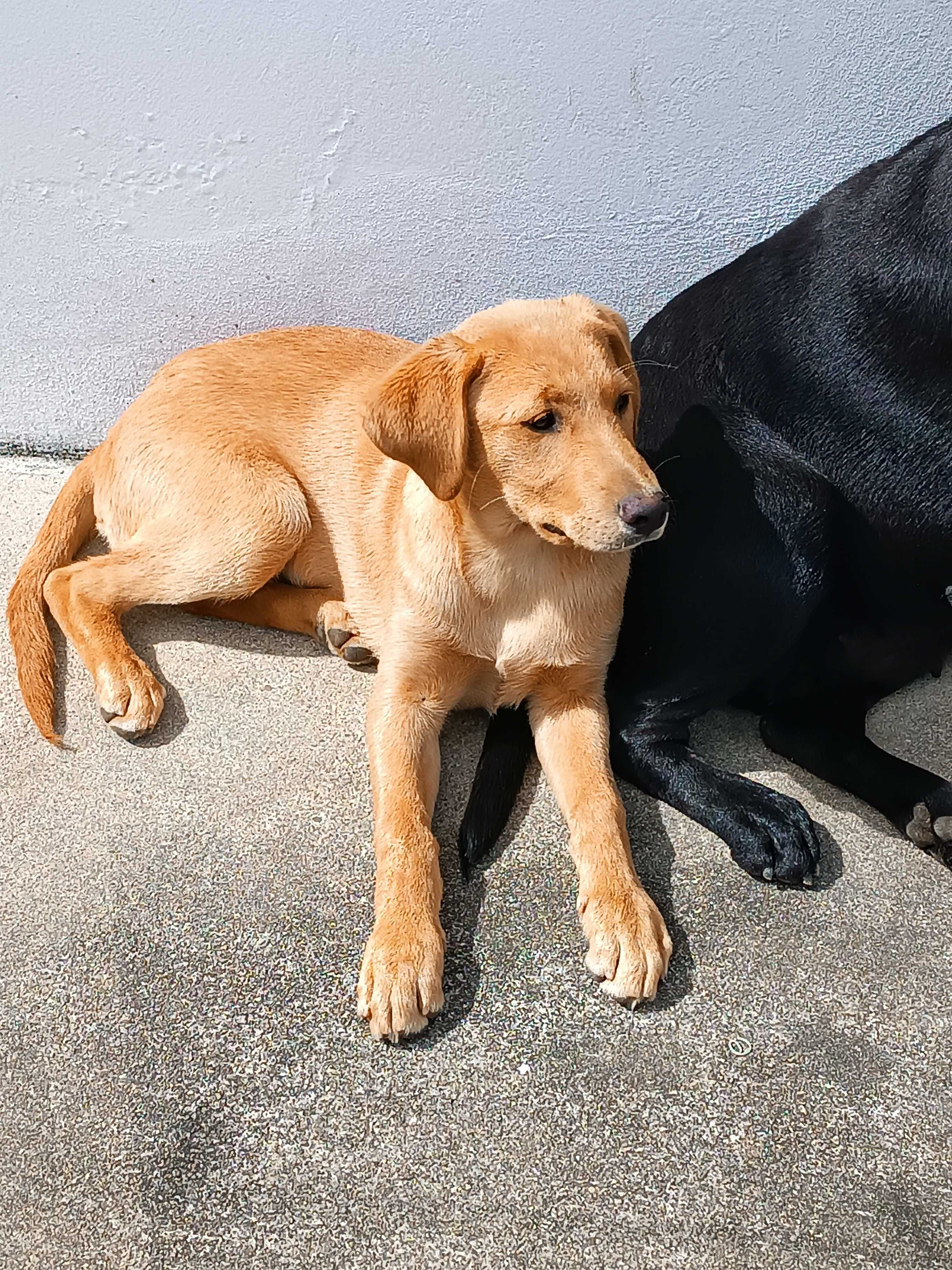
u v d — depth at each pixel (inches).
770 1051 38.8
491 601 44.7
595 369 41.5
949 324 42.1
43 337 57.1
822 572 44.7
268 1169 36.8
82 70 51.5
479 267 54.6
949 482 43.4
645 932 40.1
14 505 56.9
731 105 50.7
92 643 48.1
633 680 46.6
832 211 45.2
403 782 43.8
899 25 49.0
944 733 47.7
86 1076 38.5
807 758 46.4
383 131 52.1
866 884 42.8
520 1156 36.9
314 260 54.9
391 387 41.6
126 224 54.5
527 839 44.1
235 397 50.2
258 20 50.3
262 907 42.0
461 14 49.7
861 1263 35.2
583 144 51.8
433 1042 39.0
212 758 46.5
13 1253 35.6
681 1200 36.1
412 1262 35.2
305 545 50.7
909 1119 37.5
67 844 43.8
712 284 47.3
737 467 44.8
